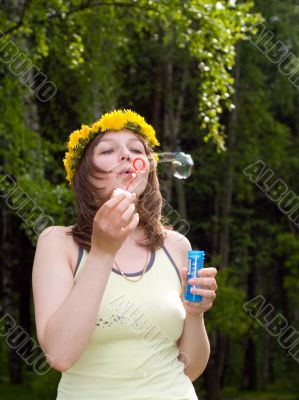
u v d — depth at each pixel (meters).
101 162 2.61
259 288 20.47
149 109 16.67
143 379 2.44
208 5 9.03
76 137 2.68
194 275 2.54
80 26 10.51
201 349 2.64
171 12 9.26
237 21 9.22
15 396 16.09
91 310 2.25
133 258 2.56
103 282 2.27
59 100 13.10
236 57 15.92
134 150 2.67
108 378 2.41
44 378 14.37
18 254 17.19
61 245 2.52
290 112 18.03
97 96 11.93
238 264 17.86
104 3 9.70
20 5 9.88
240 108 16.38
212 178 17.19
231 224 17.17
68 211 9.71
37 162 10.14
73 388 2.43
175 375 2.51
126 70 16.03
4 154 9.80
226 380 24.05
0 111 9.77
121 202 2.25
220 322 13.34
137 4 9.61
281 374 22.64
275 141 16.94
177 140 17.23
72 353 2.25
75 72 11.77
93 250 2.30
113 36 11.33
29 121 11.82
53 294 2.39
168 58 15.14
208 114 9.52
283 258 19.22
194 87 15.88
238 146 16.67
